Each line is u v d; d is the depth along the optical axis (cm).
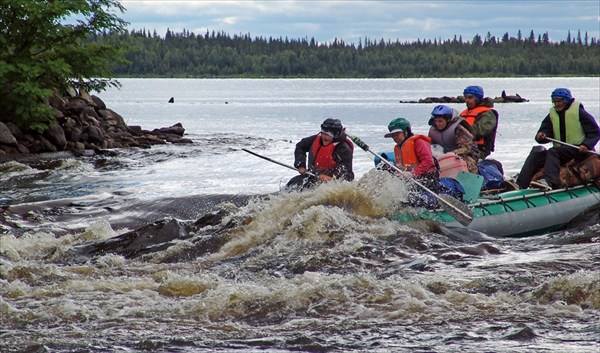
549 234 2198
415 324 1448
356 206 2241
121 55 5562
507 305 1533
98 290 1702
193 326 1475
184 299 1633
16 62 4994
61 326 1478
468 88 2695
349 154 2453
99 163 4628
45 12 5038
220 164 4559
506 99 15575
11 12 5103
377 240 2044
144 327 1469
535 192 2461
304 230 2092
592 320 1441
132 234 2205
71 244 2238
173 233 2208
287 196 2302
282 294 1608
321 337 1394
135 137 5766
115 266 1981
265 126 8469
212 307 1569
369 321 1473
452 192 2325
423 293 1602
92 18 5341
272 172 4181
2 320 1508
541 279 1669
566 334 1377
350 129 7644
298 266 1875
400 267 1831
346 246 1983
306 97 19588
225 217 2277
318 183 2417
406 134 2339
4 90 4912
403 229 2136
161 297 1653
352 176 2450
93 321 1503
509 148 5366
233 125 8662
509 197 2405
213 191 3369
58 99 5384
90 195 3259
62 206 2972
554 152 2547
